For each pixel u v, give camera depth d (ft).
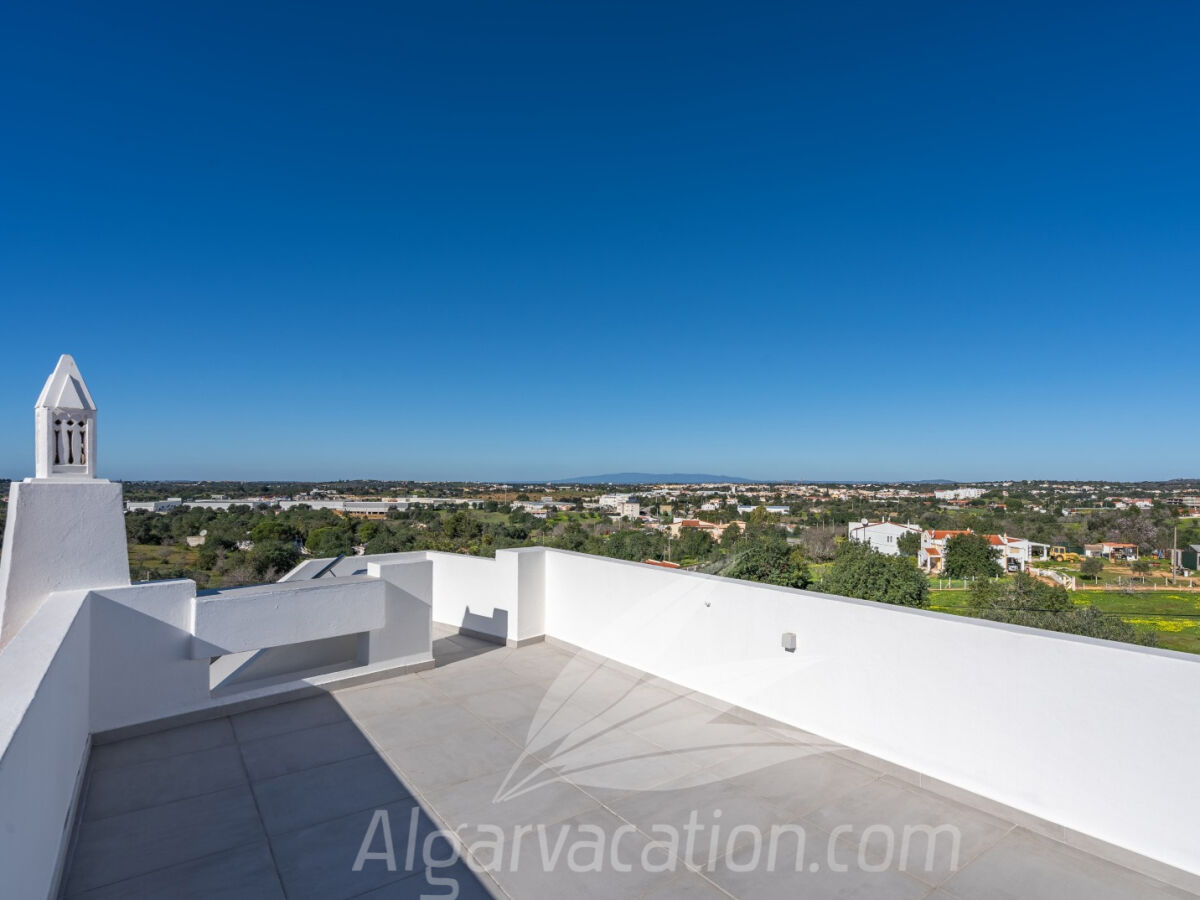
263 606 15.71
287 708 16.02
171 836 10.34
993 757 11.04
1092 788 9.90
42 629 10.76
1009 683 10.87
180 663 14.84
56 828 9.11
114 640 13.96
